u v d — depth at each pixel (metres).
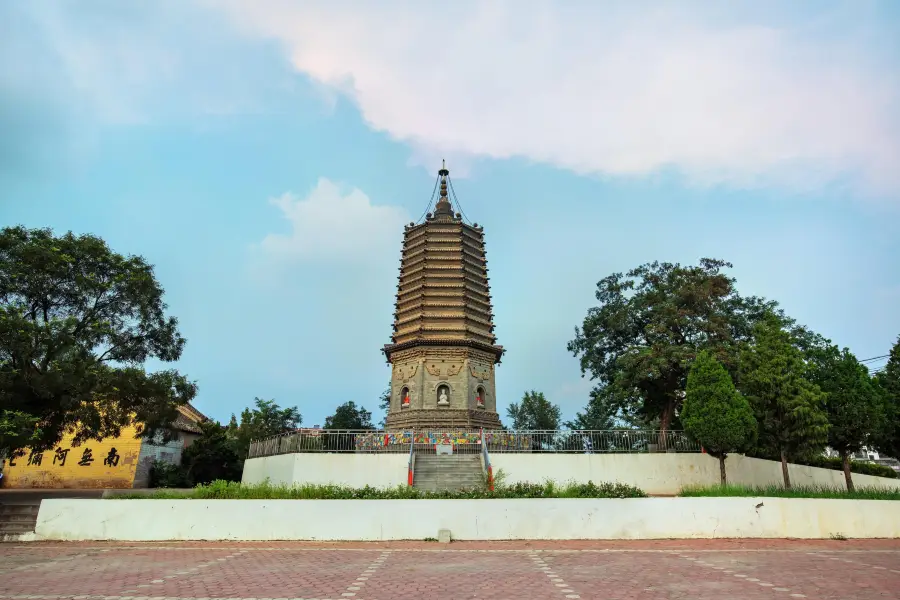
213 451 48.38
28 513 22.91
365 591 12.94
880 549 18.91
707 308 38.22
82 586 13.41
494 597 12.41
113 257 31.91
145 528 20.77
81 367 27.73
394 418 41.16
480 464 29.72
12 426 24.59
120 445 48.56
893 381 32.47
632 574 14.78
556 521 21.17
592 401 44.50
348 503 21.16
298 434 30.12
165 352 33.75
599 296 43.16
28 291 28.38
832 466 36.25
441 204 49.72
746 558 17.12
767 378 28.08
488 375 42.72
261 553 18.06
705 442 28.33
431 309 43.31
